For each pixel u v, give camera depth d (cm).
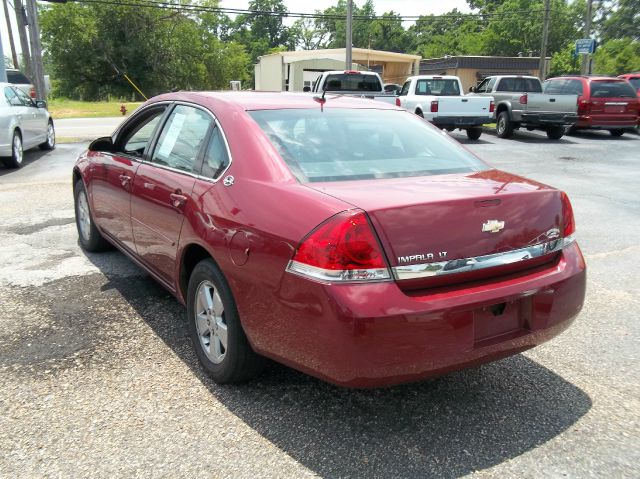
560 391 341
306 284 266
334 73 1723
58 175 1071
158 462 273
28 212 766
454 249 275
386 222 263
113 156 494
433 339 266
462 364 279
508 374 362
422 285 269
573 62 5647
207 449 283
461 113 1667
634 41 4894
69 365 364
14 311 446
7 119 1105
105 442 288
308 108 380
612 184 1014
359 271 259
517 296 287
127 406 320
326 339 262
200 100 398
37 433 295
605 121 1739
